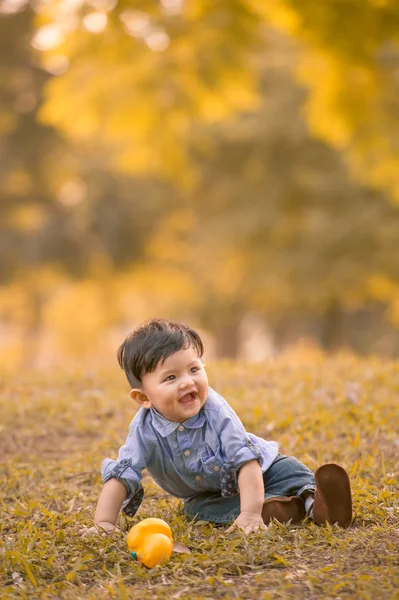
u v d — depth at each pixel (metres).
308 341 31.11
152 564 3.63
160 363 4.11
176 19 12.38
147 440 4.30
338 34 11.34
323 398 7.19
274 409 6.97
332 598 3.16
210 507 4.36
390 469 5.29
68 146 23.56
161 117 13.45
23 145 22.77
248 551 3.66
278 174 23.30
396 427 6.27
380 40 11.41
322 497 4.04
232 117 22.52
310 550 3.75
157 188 26.33
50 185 24.81
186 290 30.75
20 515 4.80
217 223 24.22
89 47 12.65
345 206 22.73
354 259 22.25
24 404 7.85
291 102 22.36
